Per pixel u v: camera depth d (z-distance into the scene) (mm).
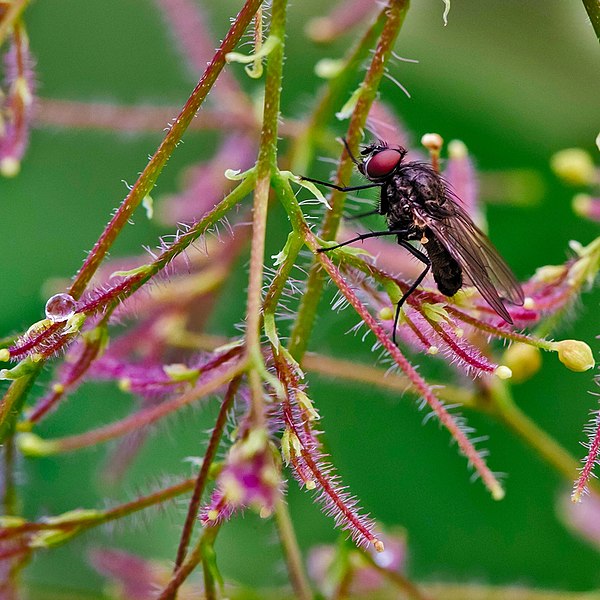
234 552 180
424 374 172
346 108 160
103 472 173
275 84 155
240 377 155
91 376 162
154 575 171
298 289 157
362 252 156
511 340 157
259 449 148
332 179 161
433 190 163
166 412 161
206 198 176
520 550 183
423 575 183
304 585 165
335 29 177
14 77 165
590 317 182
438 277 162
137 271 156
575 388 183
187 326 173
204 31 176
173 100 178
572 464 172
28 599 172
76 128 173
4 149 166
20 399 158
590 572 182
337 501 153
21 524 160
